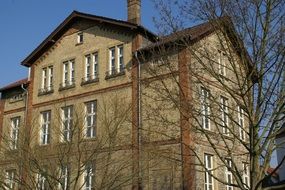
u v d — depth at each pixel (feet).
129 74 86.84
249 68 47.32
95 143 75.66
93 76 94.27
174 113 70.85
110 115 84.53
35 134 84.07
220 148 78.28
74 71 98.37
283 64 45.06
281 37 45.52
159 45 53.31
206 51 52.54
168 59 52.31
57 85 100.32
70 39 101.86
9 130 104.06
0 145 75.72
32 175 67.31
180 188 72.74
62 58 101.91
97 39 96.17
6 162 74.43
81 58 97.91
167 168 75.05
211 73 48.80
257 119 45.24
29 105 104.42
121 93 86.94
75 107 92.43
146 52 83.25
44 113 101.14
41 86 104.17
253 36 46.19
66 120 87.25
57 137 77.66
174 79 50.42
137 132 79.51
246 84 47.19
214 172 78.07
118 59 90.63
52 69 103.91
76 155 69.05
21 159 67.87
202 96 57.31
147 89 81.25
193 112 54.19
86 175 75.82
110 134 71.92
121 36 91.45
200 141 75.10
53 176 62.28
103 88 90.63
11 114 109.29
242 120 70.23
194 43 54.19
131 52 88.17
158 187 75.36
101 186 67.26
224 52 50.62
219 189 78.23
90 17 97.04
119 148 80.38
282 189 49.21
